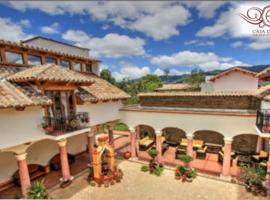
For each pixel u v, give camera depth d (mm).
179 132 21547
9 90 9805
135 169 15273
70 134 11898
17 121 9672
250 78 23156
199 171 14367
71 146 17500
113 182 12758
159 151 15398
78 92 13711
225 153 12906
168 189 12031
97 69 19703
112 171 13414
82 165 16203
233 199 10688
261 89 15898
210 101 17562
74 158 17188
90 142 15945
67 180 12469
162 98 19859
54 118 11422
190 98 18469
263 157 14258
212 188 11969
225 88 24531
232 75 24047
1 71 11148
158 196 11219
